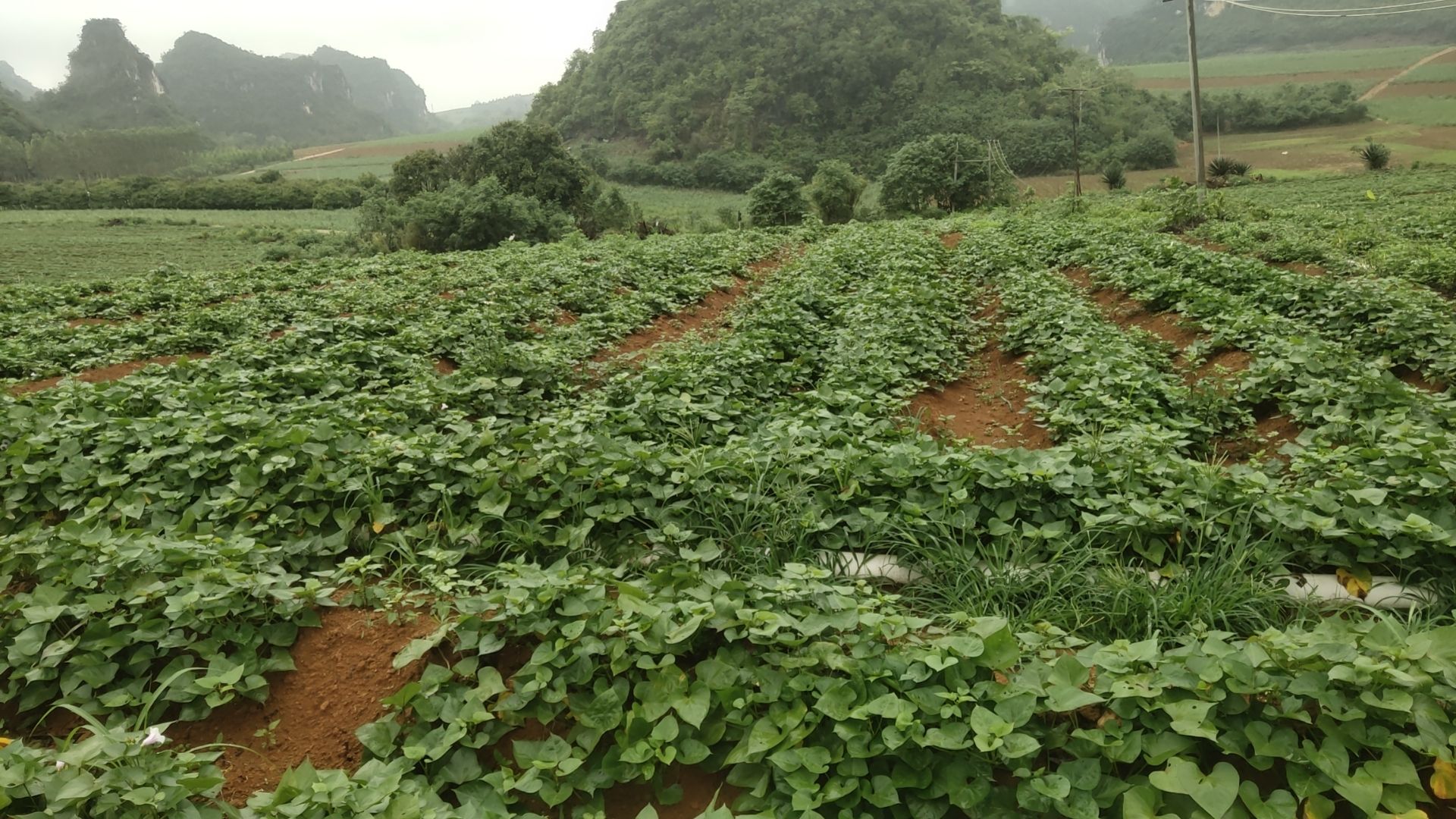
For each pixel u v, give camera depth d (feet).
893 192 184.75
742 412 27.02
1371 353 32.50
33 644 13.58
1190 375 33.04
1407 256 54.08
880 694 11.82
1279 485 18.39
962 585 16.52
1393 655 10.97
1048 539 17.47
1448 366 28.68
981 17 451.94
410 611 15.69
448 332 39.75
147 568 15.23
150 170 483.51
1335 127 315.78
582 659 12.75
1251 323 33.45
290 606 14.67
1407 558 16.03
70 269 152.15
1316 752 10.46
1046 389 29.04
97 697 13.43
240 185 293.64
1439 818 10.33
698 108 396.37
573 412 25.25
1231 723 11.05
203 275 68.08
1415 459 18.54
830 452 20.47
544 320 45.80
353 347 34.22
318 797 10.49
